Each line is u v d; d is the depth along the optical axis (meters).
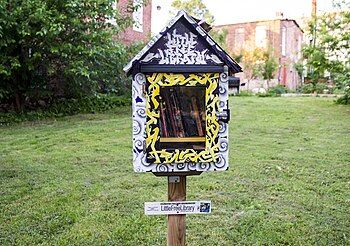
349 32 10.98
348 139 6.52
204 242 3.00
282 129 7.54
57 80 10.04
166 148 2.15
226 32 21.36
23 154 5.58
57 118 9.19
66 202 3.75
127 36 13.62
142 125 2.12
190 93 2.18
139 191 4.07
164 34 2.09
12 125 8.23
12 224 3.31
